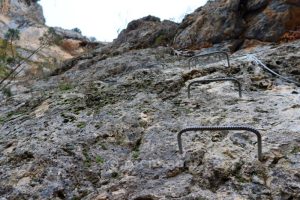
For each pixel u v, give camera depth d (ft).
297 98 14.67
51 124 15.39
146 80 20.53
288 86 16.96
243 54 26.20
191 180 10.03
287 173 9.51
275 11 30.71
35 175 11.43
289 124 12.04
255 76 18.45
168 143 12.28
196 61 25.98
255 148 10.91
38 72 43.93
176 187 9.84
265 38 30.07
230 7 33.96
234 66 20.52
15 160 12.55
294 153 10.25
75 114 16.46
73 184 11.02
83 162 12.02
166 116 14.93
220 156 10.77
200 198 9.20
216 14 34.86
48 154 12.38
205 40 34.01
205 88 18.02
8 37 25.62
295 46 22.99
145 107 16.21
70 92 20.84
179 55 32.17
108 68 29.32
